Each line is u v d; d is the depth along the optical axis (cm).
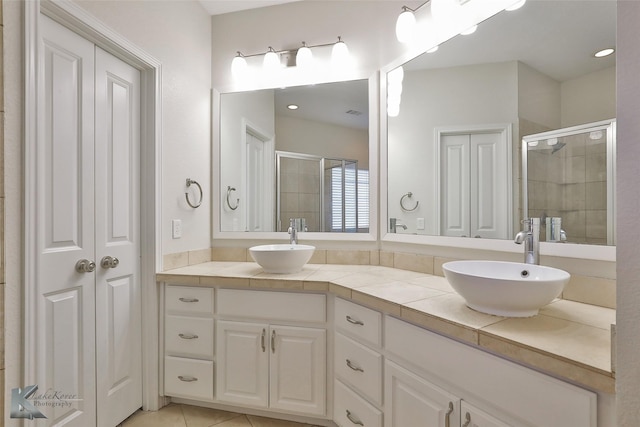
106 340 165
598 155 129
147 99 189
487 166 164
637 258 45
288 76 232
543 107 145
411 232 196
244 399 178
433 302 126
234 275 182
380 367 136
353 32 218
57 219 140
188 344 186
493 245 159
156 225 188
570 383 81
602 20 131
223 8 238
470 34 170
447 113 180
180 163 210
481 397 98
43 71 129
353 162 219
